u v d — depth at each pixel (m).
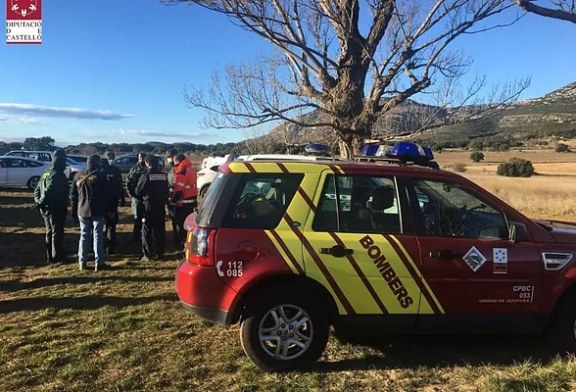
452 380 4.18
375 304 4.28
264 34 7.79
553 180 40.84
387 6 7.90
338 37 8.74
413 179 4.52
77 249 9.94
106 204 8.08
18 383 4.02
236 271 4.15
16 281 7.34
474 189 4.61
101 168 8.12
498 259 4.44
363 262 4.25
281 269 4.16
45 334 5.13
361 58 8.38
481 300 4.42
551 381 4.00
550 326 4.68
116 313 5.84
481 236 4.52
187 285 4.21
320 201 4.32
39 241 10.73
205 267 4.16
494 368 4.39
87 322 5.55
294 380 4.12
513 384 3.97
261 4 7.46
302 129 9.48
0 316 5.76
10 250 9.70
